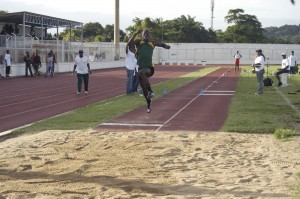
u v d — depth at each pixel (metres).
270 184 6.92
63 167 8.10
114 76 38.28
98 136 10.96
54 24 51.59
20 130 12.08
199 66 64.38
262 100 18.61
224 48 78.19
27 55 36.38
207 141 10.35
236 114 14.59
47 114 15.43
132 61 20.75
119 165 8.25
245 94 21.31
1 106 17.52
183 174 7.63
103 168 8.04
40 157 8.92
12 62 37.00
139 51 10.51
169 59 79.50
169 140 10.45
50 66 36.47
